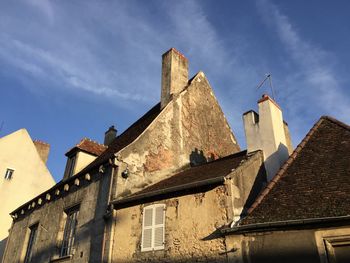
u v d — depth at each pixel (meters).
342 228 7.23
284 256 7.60
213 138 15.70
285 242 7.71
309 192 8.37
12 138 22.83
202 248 8.75
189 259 8.80
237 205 9.10
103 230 10.62
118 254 10.01
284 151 11.46
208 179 9.36
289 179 9.14
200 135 14.98
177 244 9.20
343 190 7.91
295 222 7.61
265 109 11.87
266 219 8.12
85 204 11.96
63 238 12.41
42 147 25.36
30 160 23.06
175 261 8.99
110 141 18.91
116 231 10.41
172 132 13.66
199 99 15.87
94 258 10.41
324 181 8.48
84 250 10.92
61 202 13.43
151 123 12.98
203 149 14.80
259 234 8.07
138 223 10.15
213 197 9.26
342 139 9.60
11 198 21.31
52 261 12.00
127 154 11.68
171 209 9.80
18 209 16.52
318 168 9.02
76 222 12.16
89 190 12.11
